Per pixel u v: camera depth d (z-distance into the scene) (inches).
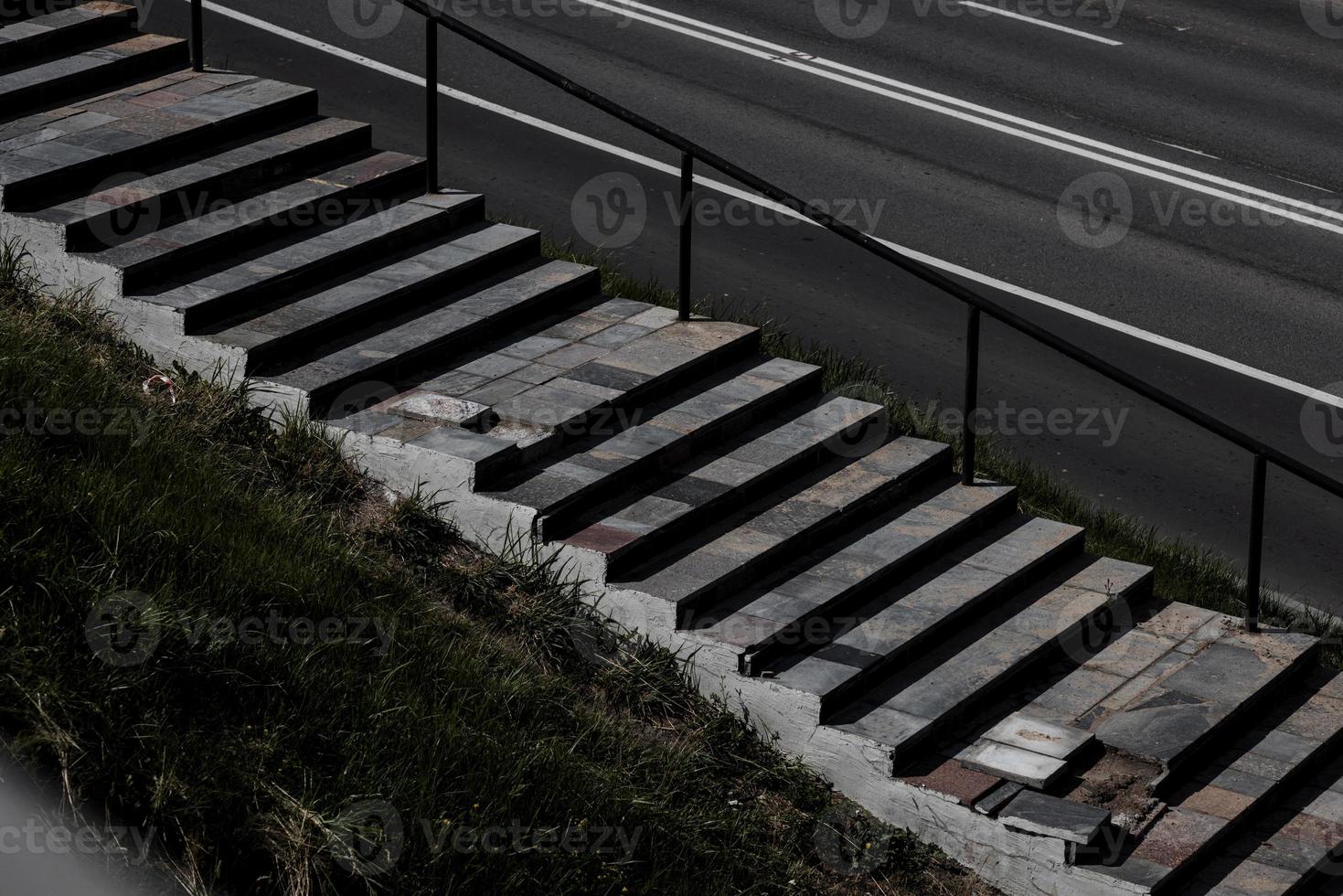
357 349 1214.3
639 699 1053.8
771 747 1056.2
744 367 1333.7
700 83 2233.0
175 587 896.3
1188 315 1754.4
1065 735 1059.3
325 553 1013.2
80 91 1424.7
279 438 1117.7
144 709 807.7
